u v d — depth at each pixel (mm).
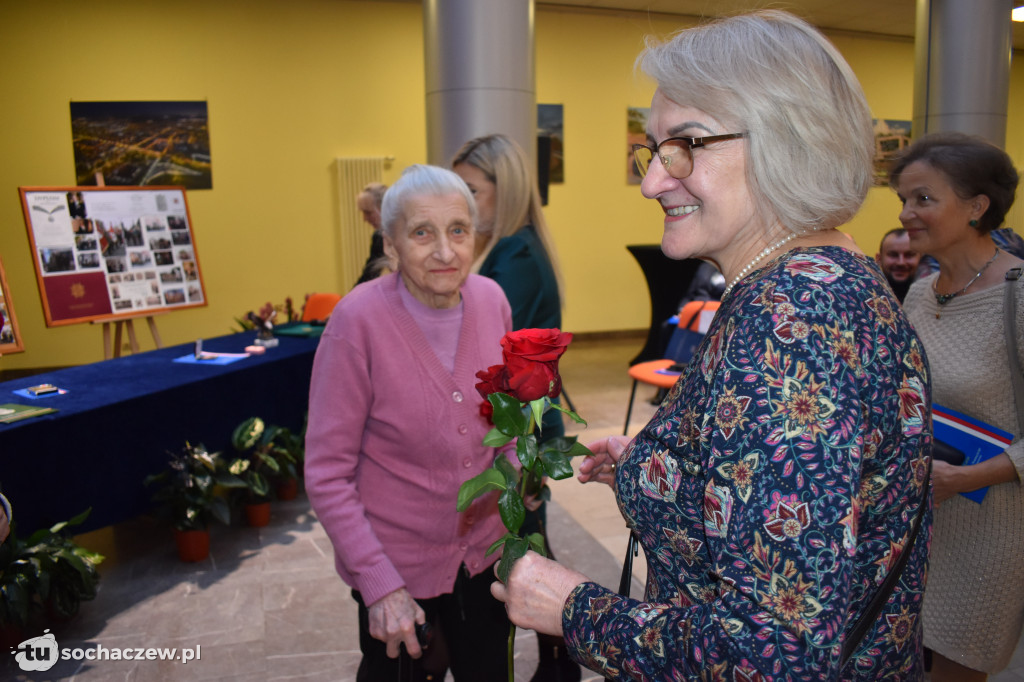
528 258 1862
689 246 836
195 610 2867
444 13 3908
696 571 805
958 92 5887
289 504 3992
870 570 763
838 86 759
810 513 623
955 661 1694
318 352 1416
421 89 7859
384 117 7797
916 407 743
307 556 3352
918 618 812
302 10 7453
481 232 1998
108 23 6980
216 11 7234
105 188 5352
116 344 5344
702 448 723
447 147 4008
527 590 833
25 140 6930
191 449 3254
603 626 745
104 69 7027
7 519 1327
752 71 745
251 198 7539
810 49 758
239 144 7441
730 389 680
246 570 3213
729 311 759
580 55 8227
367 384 1379
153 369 3590
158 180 7250
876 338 707
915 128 6230
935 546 1709
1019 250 2096
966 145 1591
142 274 5453
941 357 1664
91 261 5211
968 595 1650
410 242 1360
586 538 3410
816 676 613
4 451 2480
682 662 672
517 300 1811
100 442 2838
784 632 620
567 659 1783
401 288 1465
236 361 3805
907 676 806
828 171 738
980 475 1501
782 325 677
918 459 753
